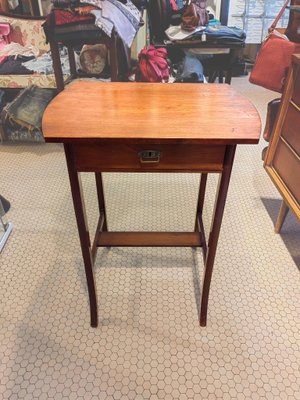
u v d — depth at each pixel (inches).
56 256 59.4
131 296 52.2
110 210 71.3
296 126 54.1
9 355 43.7
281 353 44.3
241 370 42.3
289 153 56.4
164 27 97.4
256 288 53.5
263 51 74.8
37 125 95.7
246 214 70.3
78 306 50.5
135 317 48.9
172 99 40.6
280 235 64.5
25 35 98.5
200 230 53.6
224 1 117.6
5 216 67.6
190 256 59.9
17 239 63.1
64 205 72.9
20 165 88.8
